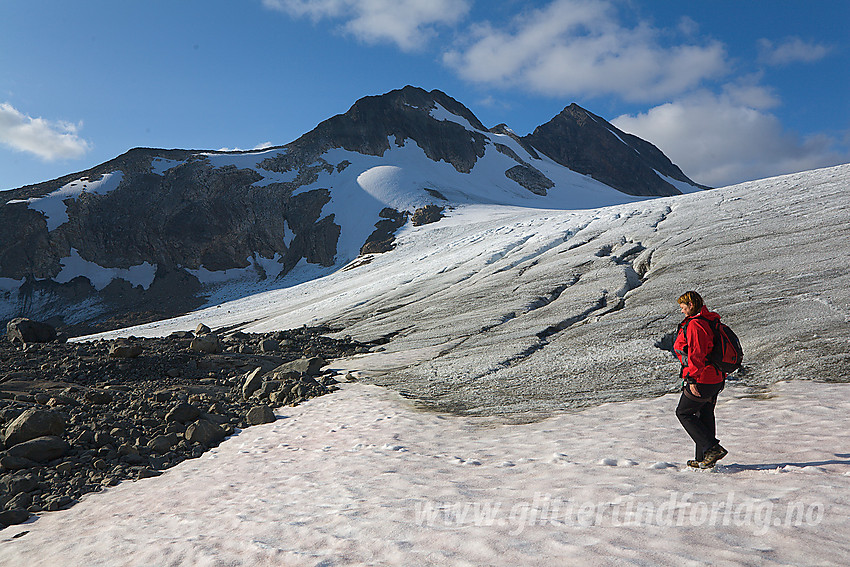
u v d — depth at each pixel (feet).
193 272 420.77
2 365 61.00
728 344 17.35
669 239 113.19
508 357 57.57
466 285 126.93
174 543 16.44
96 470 31.30
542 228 190.90
